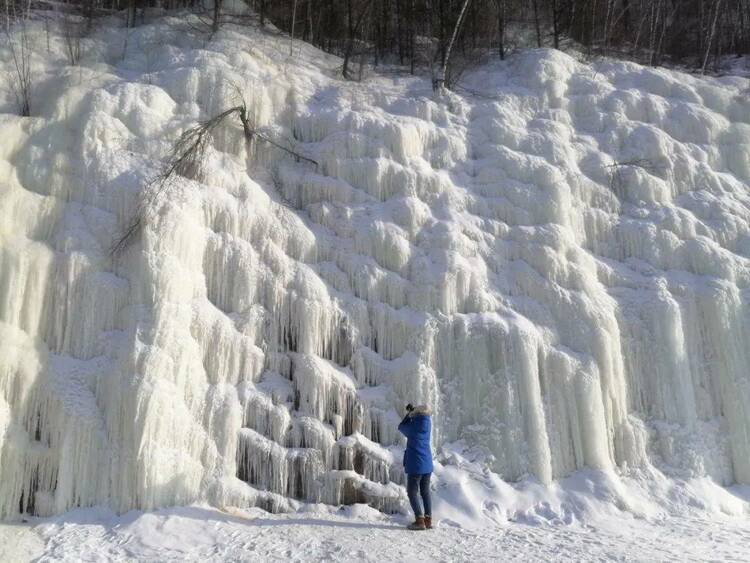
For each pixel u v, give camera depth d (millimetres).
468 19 16234
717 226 11609
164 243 9008
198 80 11656
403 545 7055
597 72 14586
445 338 9586
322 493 8375
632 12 19062
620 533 7738
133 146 10305
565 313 10055
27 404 7980
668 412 9781
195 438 8188
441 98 13305
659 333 10117
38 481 7766
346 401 9078
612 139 12859
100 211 9484
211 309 9078
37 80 11445
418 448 7766
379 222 10586
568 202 11406
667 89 14195
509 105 13305
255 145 11297
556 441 9078
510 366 9258
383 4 16797
